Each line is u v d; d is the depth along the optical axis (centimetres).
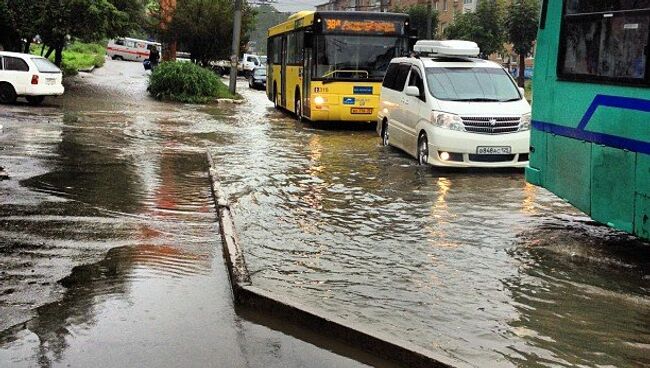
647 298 614
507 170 1316
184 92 2958
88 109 2375
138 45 6562
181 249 734
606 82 732
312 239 789
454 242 795
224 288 615
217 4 3969
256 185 1118
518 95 1341
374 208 967
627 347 500
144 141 1641
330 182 1164
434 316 550
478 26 4906
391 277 653
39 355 462
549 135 851
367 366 466
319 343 502
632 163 691
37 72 2322
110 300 572
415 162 1404
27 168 1180
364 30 2016
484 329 526
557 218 934
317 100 2016
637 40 684
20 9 2866
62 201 938
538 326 536
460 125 1251
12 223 809
